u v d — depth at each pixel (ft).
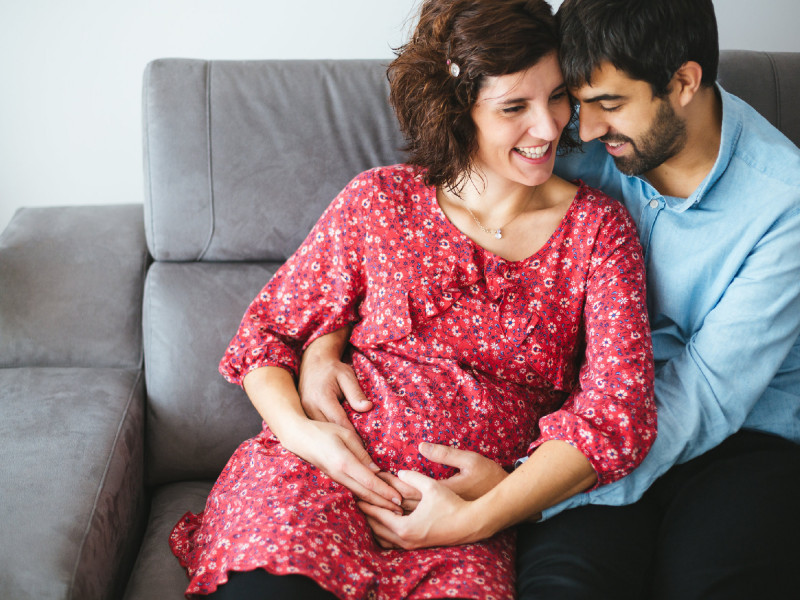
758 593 3.02
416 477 3.45
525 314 3.82
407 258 3.90
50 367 4.77
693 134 3.74
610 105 3.55
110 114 5.93
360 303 4.21
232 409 4.59
